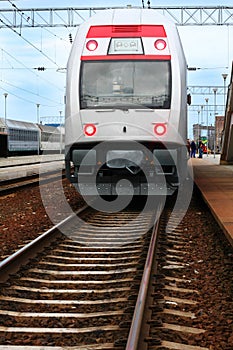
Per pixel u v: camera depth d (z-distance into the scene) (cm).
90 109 1172
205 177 1944
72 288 605
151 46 1192
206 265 719
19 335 457
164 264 705
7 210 1300
